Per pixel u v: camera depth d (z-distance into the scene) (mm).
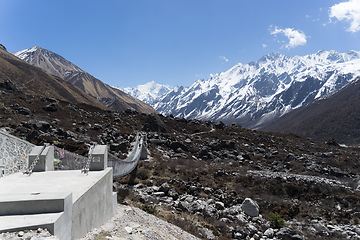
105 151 13062
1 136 13312
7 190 8352
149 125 72000
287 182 32219
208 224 21812
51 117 53625
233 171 38062
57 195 6688
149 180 31172
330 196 29281
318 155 63031
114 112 81375
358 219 25719
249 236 21375
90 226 8844
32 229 5562
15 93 64125
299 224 24781
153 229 12828
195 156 54094
